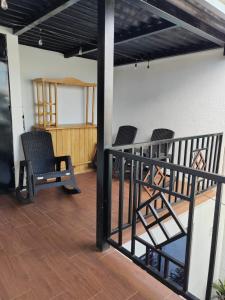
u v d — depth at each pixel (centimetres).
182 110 434
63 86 478
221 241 394
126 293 169
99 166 212
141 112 508
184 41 362
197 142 327
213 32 300
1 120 323
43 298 162
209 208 358
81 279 181
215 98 386
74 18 278
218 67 376
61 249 218
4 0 203
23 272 186
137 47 399
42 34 342
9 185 345
